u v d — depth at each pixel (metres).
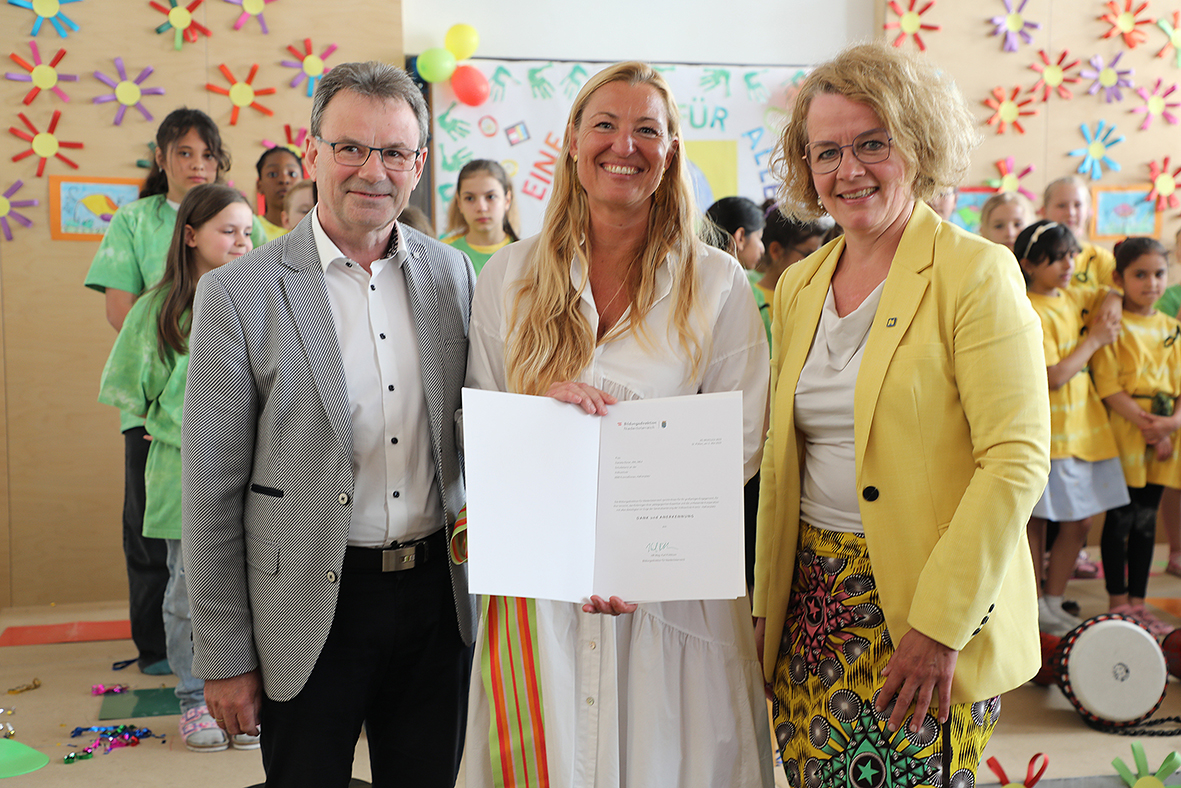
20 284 4.11
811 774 1.43
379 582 1.55
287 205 3.91
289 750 1.53
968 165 1.43
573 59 4.59
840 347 1.44
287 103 4.30
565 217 1.54
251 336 1.51
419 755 1.66
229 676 1.53
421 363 1.59
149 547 3.36
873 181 1.38
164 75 4.18
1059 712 2.95
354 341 1.56
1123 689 2.78
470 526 1.38
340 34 4.33
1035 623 1.44
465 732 1.72
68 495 4.22
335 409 1.50
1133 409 3.58
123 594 4.29
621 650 1.48
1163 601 3.96
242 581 1.56
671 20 4.65
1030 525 3.66
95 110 4.12
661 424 1.42
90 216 4.15
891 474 1.35
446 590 1.63
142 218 3.54
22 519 4.18
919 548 1.34
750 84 4.70
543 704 1.46
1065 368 3.39
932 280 1.36
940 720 1.34
